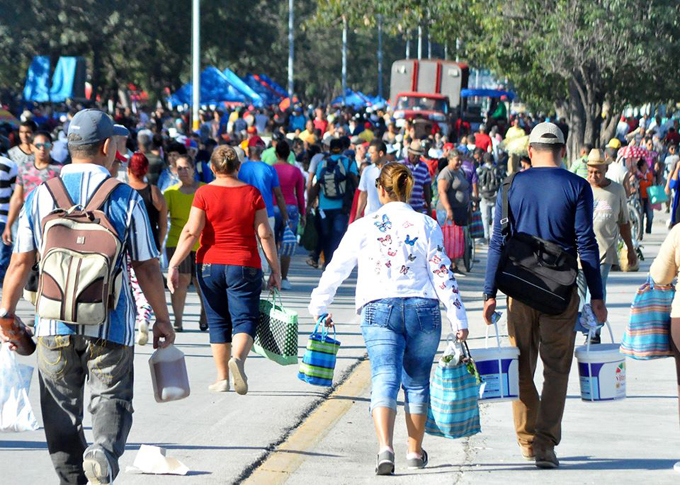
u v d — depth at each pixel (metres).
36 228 11.84
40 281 11.52
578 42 70.38
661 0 69.00
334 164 38.28
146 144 35.56
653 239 55.94
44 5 111.38
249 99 96.56
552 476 14.93
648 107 123.62
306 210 39.22
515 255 15.03
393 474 15.05
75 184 11.84
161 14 122.88
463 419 15.05
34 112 90.44
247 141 52.44
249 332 19.61
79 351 11.66
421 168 34.53
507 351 15.21
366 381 21.89
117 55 128.62
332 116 92.19
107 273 11.39
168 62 127.69
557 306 14.83
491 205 53.66
